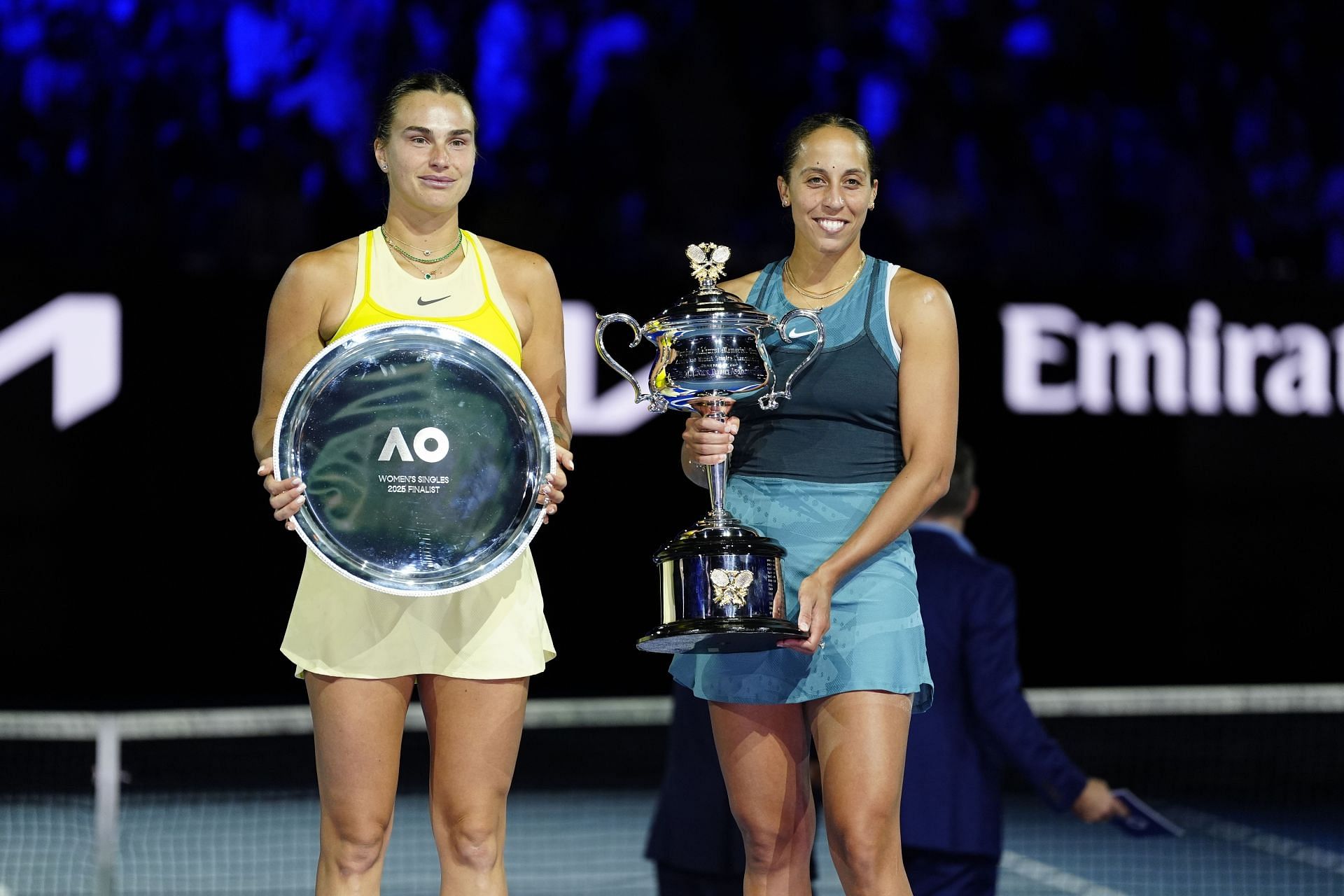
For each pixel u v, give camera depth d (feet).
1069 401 104.94
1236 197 130.31
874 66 127.85
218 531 98.73
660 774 112.37
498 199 120.06
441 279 36.04
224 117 118.42
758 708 37.83
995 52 129.59
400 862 85.20
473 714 35.73
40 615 96.58
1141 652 106.83
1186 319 105.60
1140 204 128.98
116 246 116.16
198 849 85.76
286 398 34.63
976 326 104.27
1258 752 115.96
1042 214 127.95
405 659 35.37
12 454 95.40
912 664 37.24
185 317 97.40
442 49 121.60
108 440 96.63
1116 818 48.01
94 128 117.50
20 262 95.09
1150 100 131.23
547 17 123.95
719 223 124.67
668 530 102.68
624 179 123.65
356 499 35.01
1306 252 129.90
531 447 35.63
